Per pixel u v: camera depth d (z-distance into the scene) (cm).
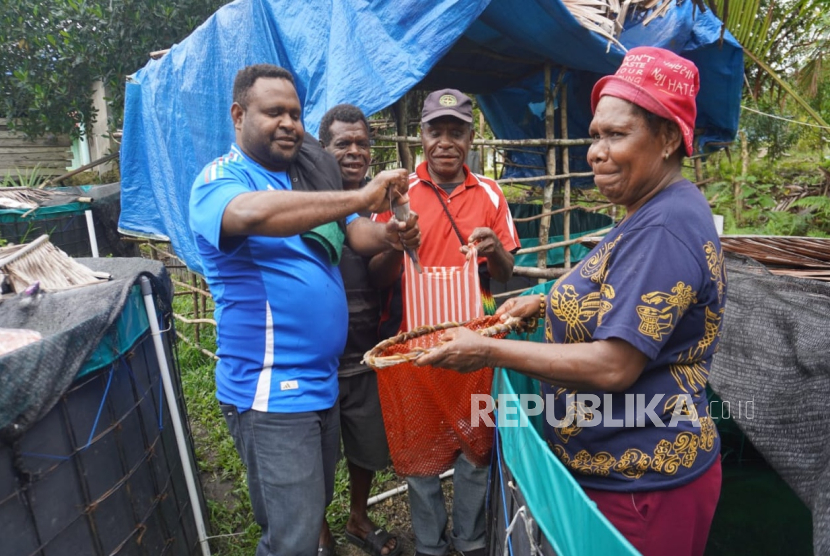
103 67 733
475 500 247
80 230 680
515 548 149
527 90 530
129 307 215
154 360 239
